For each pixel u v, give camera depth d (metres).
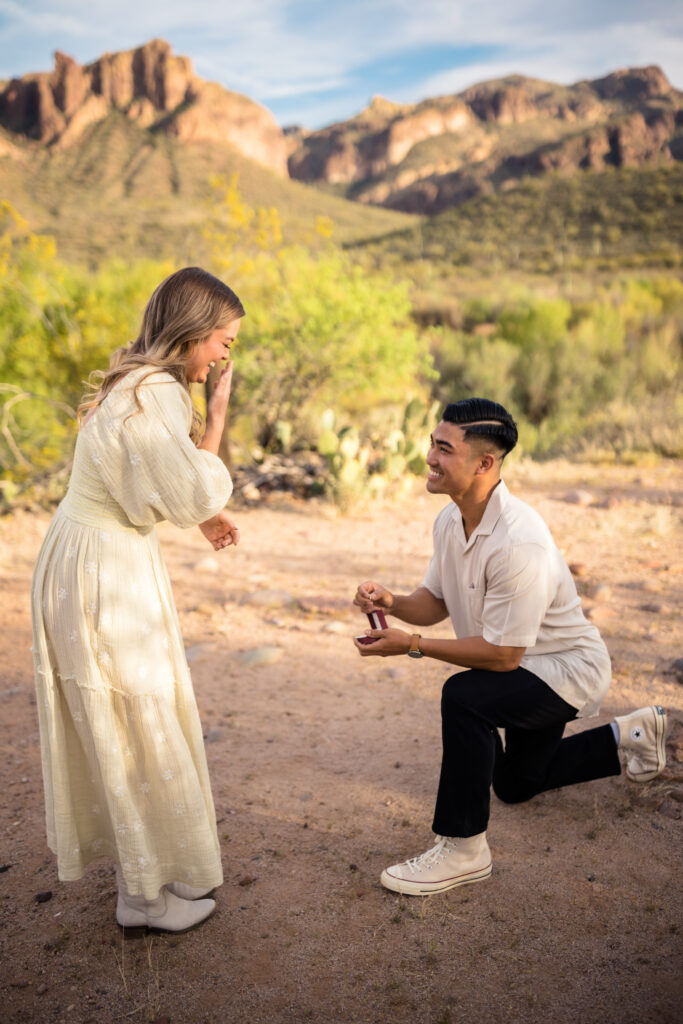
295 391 10.35
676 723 3.40
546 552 2.35
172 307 2.00
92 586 1.98
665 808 2.85
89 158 126.38
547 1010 1.98
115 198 103.06
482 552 2.35
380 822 2.85
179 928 2.31
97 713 2.00
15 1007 2.07
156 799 2.10
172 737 2.07
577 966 2.13
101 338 9.89
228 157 137.25
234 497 7.98
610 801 2.93
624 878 2.49
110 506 2.01
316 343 10.02
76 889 2.57
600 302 26.45
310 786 3.10
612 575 5.50
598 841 2.68
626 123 171.62
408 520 7.23
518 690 2.40
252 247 10.47
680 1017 1.94
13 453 10.05
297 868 2.61
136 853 2.06
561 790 3.01
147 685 2.04
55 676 2.06
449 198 181.12
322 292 10.20
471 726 2.38
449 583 2.57
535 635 2.36
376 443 9.29
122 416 1.92
